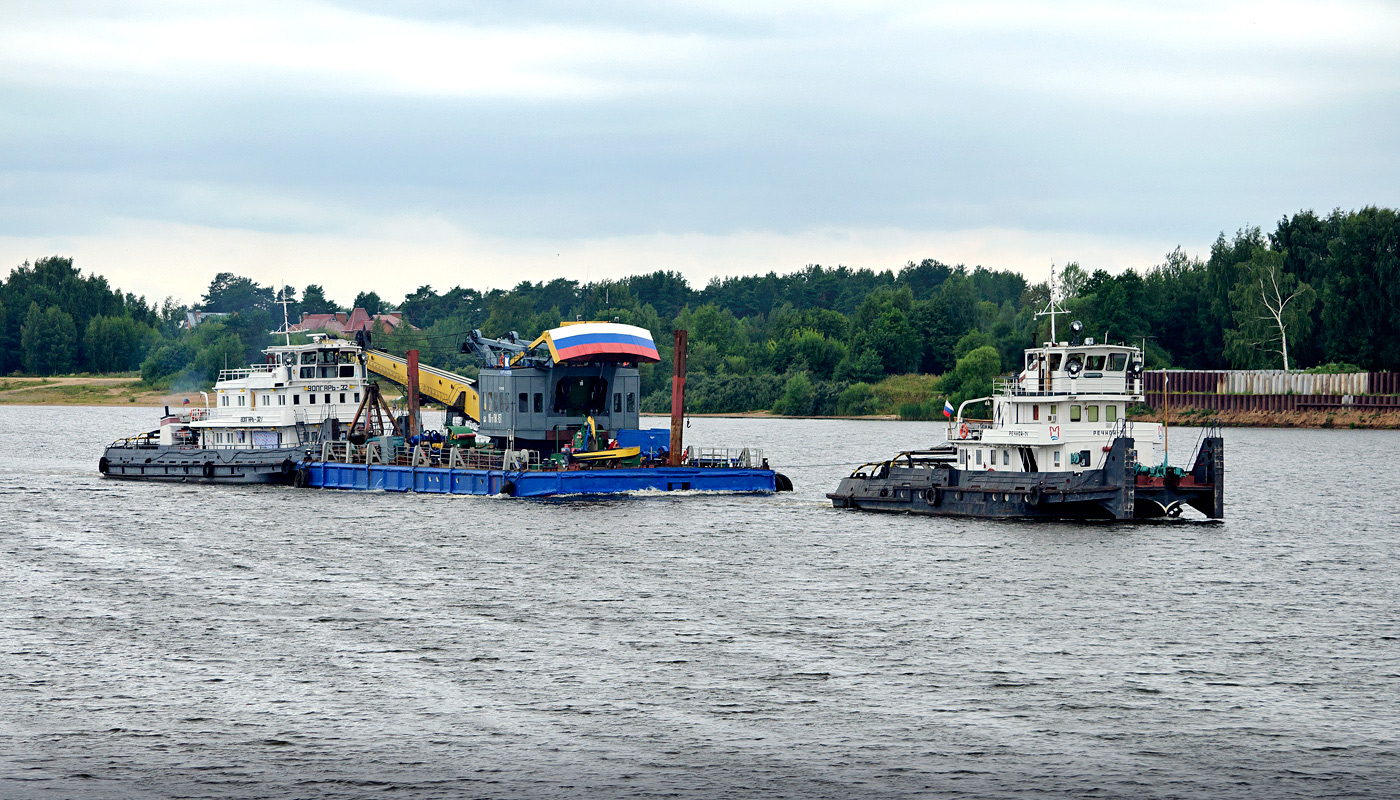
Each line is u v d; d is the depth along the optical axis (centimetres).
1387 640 9881
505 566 12812
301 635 9988
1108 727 8000
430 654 9444
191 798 7019
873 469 17450
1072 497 14850
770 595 11425
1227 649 9631
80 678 8894
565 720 8088
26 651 9544
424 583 11975
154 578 12331
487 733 7881
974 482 15975
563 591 11594
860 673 9006
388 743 7731
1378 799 7012
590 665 9175
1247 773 7331
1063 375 15038
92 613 10788
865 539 14338
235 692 8600
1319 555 13488
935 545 13900
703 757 7538
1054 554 13325
